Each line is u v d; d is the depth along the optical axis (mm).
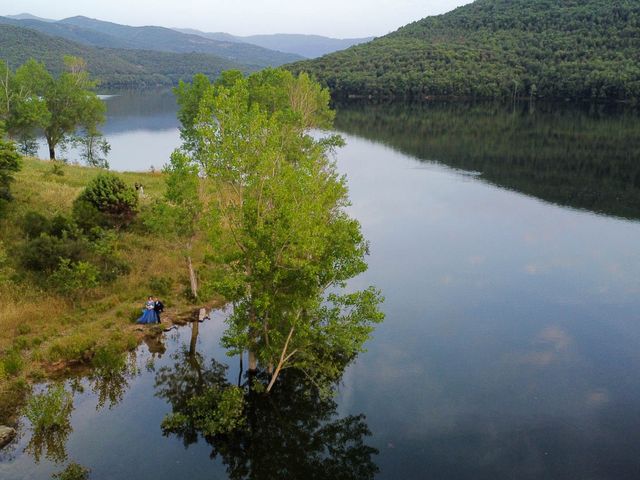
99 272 31938
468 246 47156
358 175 76438
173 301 32531
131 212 40062
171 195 30734
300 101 73375
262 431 22672
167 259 36875
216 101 24656
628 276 40344
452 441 22344
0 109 62656
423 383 26438
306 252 23469
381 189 68125
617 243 47969
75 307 29672
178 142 105750
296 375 26422
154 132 120938
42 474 18984
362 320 25141
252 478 20016
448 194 65750
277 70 71562
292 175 23109
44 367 25000
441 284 38750
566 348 30000
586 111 150625
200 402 23016
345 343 24375
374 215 56812
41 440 20875
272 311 24250
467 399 25203
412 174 77438
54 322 28031
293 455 21422
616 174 75438
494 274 40750
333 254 24078
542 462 21203
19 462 19531
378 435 22672
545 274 40781
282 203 22641
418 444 22188
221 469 20297
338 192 28453
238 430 22469
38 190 44656
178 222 31250
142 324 29609
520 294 37125
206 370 26375
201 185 32344
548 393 25781
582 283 39062
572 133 111000
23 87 65750
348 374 27109
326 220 26391
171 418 22156
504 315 33938
